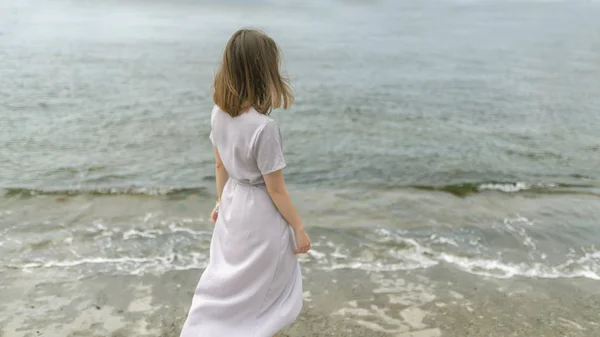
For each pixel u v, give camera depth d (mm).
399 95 10484
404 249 4141
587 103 9961
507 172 6195
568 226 4645
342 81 11781
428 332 3025
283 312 2244
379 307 3283
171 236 4234
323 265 3834
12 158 6016
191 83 10773
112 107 8609
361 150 6992
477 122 8562
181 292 3404
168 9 30234
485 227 4594
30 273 3557
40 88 9609
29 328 2953
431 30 23359
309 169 6215
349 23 25938
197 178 5672
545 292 3521
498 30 23484
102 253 3895
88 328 2980
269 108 2164
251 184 2195
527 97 10414
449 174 6086
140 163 6109
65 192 5078
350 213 4871
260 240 2182
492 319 3176
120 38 17422
